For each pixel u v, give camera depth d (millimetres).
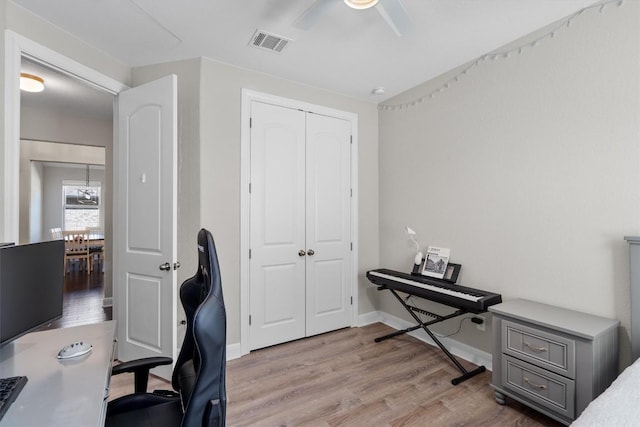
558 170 2125
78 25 2143
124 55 2549
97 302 4430
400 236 3365
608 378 1726
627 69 1822
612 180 1891
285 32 2252
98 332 1486
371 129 3627
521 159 2322
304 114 3164
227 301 2729
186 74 2623
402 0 1890
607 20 1893
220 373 874
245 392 2213
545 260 2195
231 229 2752
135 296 2471
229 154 2742
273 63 2721
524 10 2000
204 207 2613
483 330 2590
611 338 1763
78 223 8812
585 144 1998
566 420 1743
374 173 3646
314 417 1940
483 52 2525
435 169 2975
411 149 3234
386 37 2309
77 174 8828
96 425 851
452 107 2818
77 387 1032
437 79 2951
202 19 2096
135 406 1296
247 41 2373
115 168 2672
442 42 2373
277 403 2084
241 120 2799
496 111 2479
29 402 945
